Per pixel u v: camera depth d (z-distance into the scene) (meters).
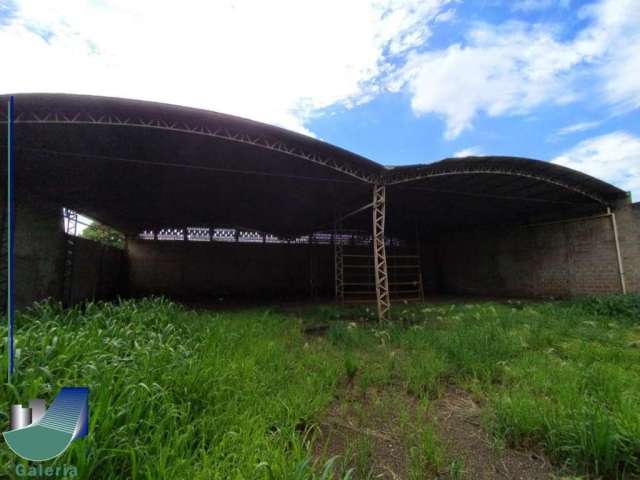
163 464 1.47
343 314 7.96
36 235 6.46
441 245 15.14
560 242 9.81
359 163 6.43
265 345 4.17
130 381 2.12
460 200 9.41
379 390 3.25
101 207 8.93
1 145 5.37
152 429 1.84
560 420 2.24
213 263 12.62
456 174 6.92
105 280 10.13
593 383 3.01
